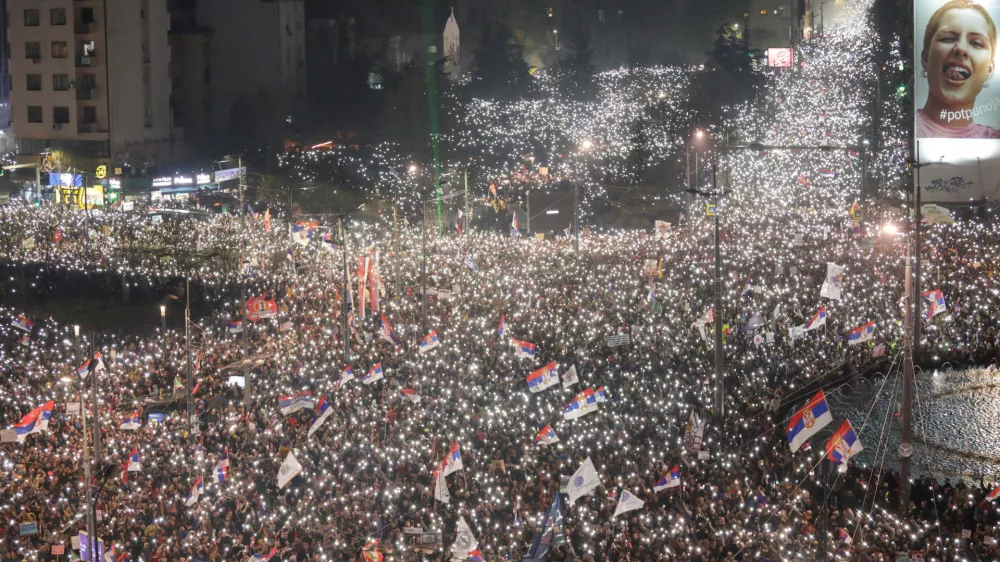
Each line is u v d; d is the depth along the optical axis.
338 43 129.00
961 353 47.12
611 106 108.19
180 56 113.00
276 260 57.72
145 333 57.09
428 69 116.94
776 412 39.25
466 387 40.47
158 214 80.94
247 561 26.34
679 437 34.47
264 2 113.31
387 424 36.97
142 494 31.27
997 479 35.38
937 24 67.88
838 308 49.25
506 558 26.45
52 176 83.56
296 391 41.12
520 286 58.28
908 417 29.75
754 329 45.09
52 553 28.34
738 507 28.22
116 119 96.44
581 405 31.81
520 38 151.50
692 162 87.31
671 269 61.44
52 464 34.88
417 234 76.44
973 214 67.94
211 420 39.72
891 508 30.61
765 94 112.25
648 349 46.19
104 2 95.25
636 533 26.45
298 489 31.70
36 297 64.50
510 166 98.88
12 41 96.44
